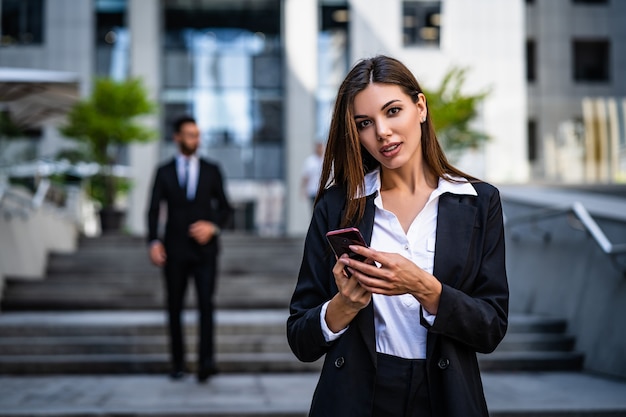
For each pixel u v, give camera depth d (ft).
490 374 25.36
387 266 6.89
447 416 7.10
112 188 63.46
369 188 7.84
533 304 31.53
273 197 82.99
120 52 82.99
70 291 36.50
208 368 23.18
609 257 24.64
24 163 65.10
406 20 83.05
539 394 21.18
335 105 7.83
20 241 38.58
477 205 7.62
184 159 23.71
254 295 36.86
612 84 82.53
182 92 83.15
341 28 83.76
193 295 35.68
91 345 26.86
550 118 49.01
